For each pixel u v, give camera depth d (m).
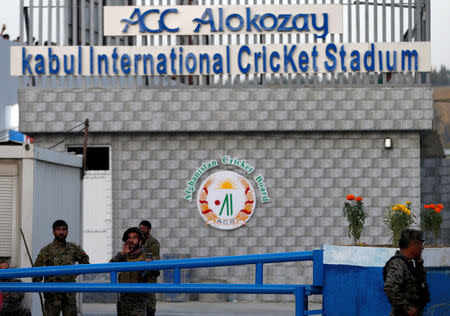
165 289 11.63
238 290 11.42
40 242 18.08
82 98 24.58
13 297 14.57
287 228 24.58
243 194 24.64
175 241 24.61
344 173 24.66
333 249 11.29
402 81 24.61
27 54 24.55
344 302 11.16
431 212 17.59
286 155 24.72
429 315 11.34
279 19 24.34
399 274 10.52
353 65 24.34
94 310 22.44
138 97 24.58
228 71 24.34
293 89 24.47
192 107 24.52
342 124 24.44
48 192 18.66
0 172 17.55
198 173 24.67
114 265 11.80
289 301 24.47
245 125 24.45
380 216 24.55
